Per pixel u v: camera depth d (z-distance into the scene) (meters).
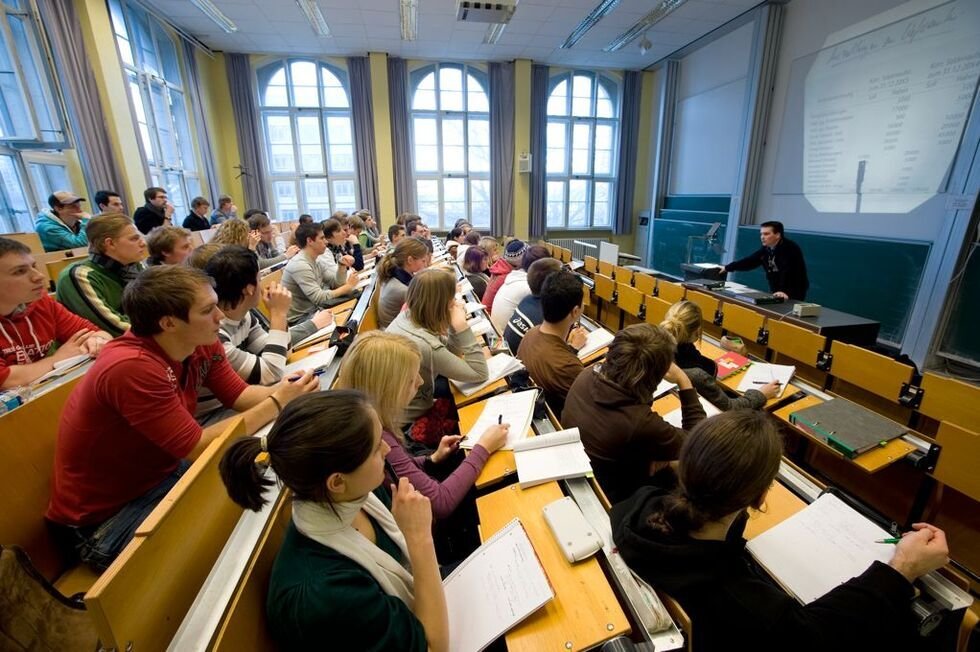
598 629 0.74
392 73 7.39
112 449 0.97
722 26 6.19
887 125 4.27
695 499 0.77
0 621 0.74
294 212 7.97
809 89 5.14
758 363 2.20
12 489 1.00
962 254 3.67
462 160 8.25
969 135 3.59
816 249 4.99
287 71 7.37
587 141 8.59
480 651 0.73
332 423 0.63
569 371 1.66
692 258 6.87
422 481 1.11
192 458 1.00
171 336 1.02
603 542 0.90
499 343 2.29
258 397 1.37
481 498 1.07
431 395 1.73
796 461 2.21
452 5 5.34
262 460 0.76
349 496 0.67
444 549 1.36
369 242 6.29
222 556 0.72
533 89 7.81
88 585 1.02
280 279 3.26
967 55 3.59
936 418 1.78
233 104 7.23
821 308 3.05
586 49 7.07
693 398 1.54
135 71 5.24
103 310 1.75
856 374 2.09
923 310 3.97
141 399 0.94
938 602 0.82
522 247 4.35
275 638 0.70
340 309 2.89
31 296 1.53
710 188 6.95
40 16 4.04
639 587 0.81
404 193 7.88
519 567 0.85
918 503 1.70
